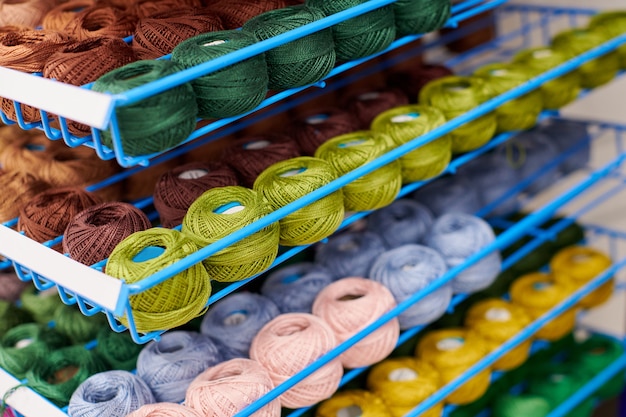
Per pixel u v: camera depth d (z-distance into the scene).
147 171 1.07
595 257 1.31
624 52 1.20
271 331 0.90
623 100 1.47
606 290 1.35
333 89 1.25
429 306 0.99
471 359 1.07
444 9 0.89
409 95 1.16
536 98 1.10
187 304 0.68
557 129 1.33
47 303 0.99
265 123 1.20
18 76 0.63
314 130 0.98
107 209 0.77
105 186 1.03
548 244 1.38
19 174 0.95
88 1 0.94
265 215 0.73
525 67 1.09
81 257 0.72
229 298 0.97
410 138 0.92
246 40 0.70
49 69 0.68
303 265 1.05
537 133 1.31
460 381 1.03
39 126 0.74
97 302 0.60
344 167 0.86
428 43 1.43
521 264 1.35
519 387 1.38
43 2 0.95
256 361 0.86
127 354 0.92
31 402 0.81
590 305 1.36
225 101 0.68
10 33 0.77
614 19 1.19
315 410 1.04
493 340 1.14
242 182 0.92
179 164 1.12
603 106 1.51
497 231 1.37
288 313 0.94
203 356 0.87
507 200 1.26
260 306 0.95
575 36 1.17
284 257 0.81
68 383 0.85
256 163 0.90
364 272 1.03
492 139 1.13
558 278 1.27
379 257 1.02
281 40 0.68
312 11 0.76
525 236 1.40
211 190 0.77
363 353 0.93
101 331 0.94
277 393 0.78
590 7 1.42
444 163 0.98
